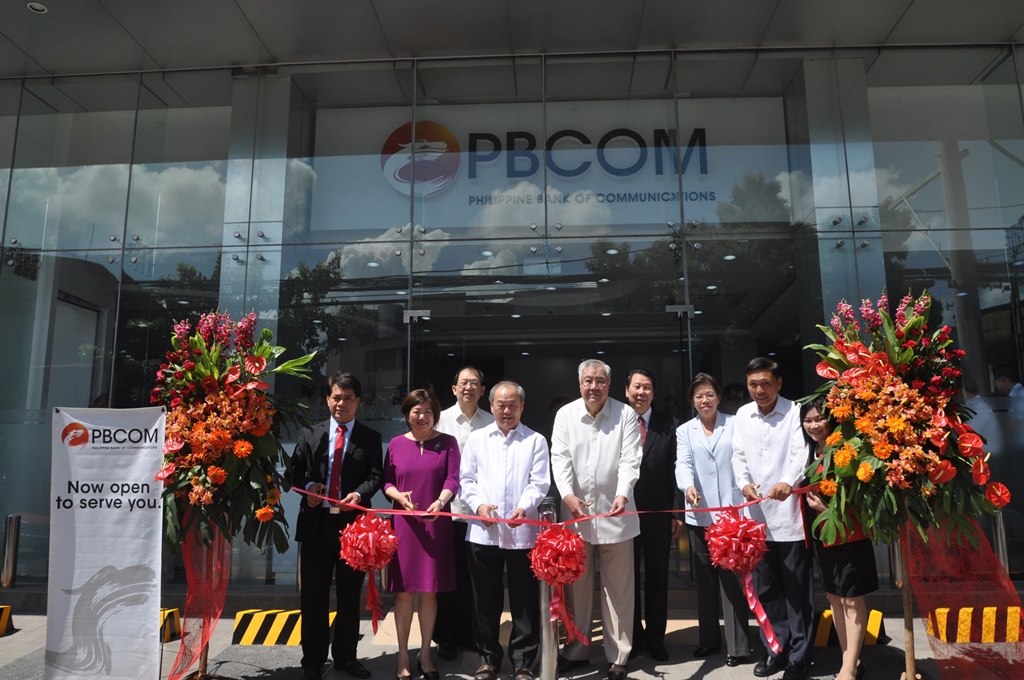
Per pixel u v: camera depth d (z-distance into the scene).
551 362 8.84
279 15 7.09
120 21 7.13
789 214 7.57
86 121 8.05
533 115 7.92
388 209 7.82
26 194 7.92
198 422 4.30
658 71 7.91
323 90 8.04
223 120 8.01
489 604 4.68
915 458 4.02
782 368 7.29
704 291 7.49
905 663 4.70
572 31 7.49
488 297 7.62
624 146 7.82
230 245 7.78
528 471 4.73
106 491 4.21
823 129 7.68
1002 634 4.17
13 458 7.39
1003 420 6.98
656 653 5.07
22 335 7.66
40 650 5.48
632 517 4.92
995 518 6.67
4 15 7.01
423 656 4.70
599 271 7.61
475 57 7.99
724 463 5.08
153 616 4.14
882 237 7.45
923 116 7.65
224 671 4.88
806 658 4.54
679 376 7.42
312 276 7.71
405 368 7.51
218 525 4.33
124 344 7.64
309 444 4.95
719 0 6.95
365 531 4.20
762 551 4.23
